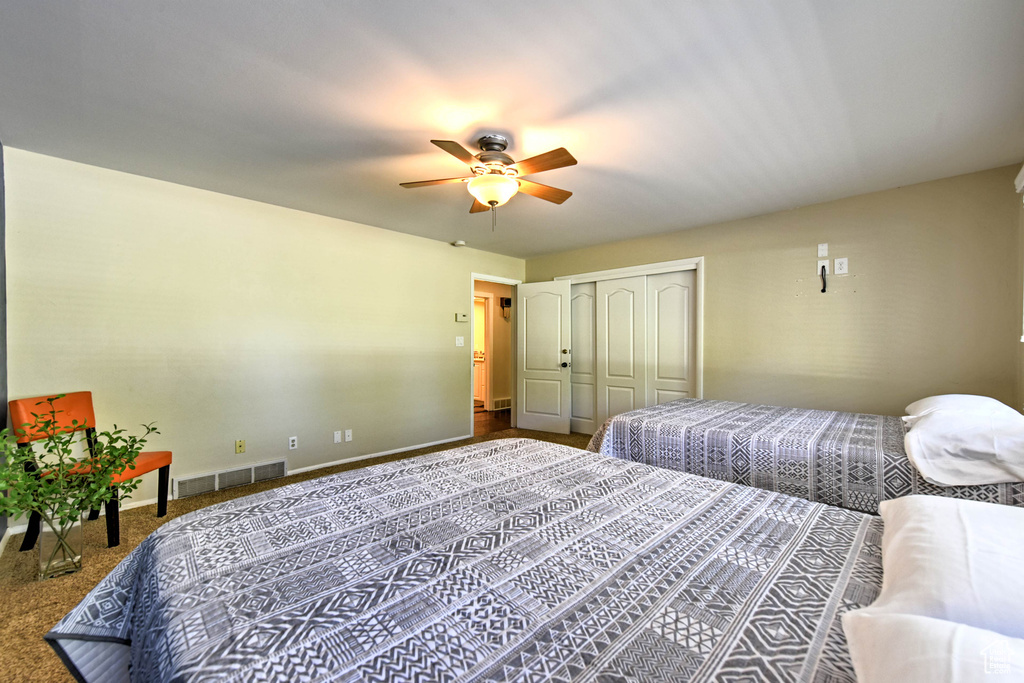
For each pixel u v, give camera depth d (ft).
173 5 4.51
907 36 5.04
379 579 2.97
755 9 4.65
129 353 9.16
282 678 2.08
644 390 14.80
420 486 4.83
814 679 2.03
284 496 4.51
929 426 6.13
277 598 2.74
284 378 11.38
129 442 8.07
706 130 7.22
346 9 4.61
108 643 3.29
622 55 5.38
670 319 14.20
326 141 7.54
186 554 3.31
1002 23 4.80
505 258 17.58
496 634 2.40
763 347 11.96
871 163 8.57
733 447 7.29
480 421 19.63
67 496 6.76
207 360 10.16
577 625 2.48
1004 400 8.76
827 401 10.92
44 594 6.19
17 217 7.98
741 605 2.66
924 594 2.19
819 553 3.33
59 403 8.14
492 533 3.69
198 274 10.00
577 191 10.04
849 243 10.57
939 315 9.46
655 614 2.58
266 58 5.40
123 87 5.98
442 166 8.57
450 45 5.19
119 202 9.01
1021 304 8.39
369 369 13.12
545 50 5.28
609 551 3.38
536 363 17.35
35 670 4.81
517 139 7.48
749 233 12.18
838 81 5.92
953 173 9.10
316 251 11.93
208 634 2.39
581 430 16.74
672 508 4.24
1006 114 6.73
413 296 14.24
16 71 5.58
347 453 12.65
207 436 10.18
